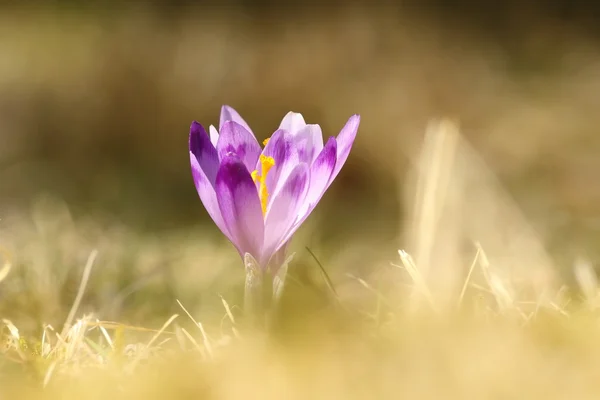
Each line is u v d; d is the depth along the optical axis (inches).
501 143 97.3
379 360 39.4
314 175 41.3
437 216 47.6
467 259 49.8
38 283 47.5
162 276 49.8
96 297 48.1
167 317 47.3
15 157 100.0
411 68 116.0
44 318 46.1
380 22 134.2
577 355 39.3
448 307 41.6
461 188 51.8
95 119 108.1
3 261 49.6
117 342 41.6
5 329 44.4
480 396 38.6
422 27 138.5
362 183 90.3
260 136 111.0
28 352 41.9
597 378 38.8
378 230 74.5
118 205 82.7
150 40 135.3
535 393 38.6
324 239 70.9
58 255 49.9
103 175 94.3
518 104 112.8
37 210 73.4
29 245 54.3
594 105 111.1
